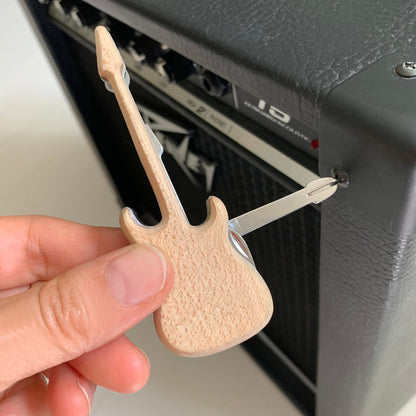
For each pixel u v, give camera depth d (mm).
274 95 119
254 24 128
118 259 108
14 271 159
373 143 97
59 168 404
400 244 112
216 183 207
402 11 119
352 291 141
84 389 150
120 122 283
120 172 334
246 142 158
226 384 271
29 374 121
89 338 116
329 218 127
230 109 163
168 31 143
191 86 178
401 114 94
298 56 115
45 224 155
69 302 110
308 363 240
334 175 114
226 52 125
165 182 111
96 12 206
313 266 178
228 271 113
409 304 147
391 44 111
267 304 113
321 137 111
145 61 183
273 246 193
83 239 155
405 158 92
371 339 153
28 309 112
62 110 451
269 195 174
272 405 262
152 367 281
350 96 101
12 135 438
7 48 533
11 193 393
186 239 112
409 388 235
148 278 105
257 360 274
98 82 270
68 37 264
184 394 270
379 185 102
